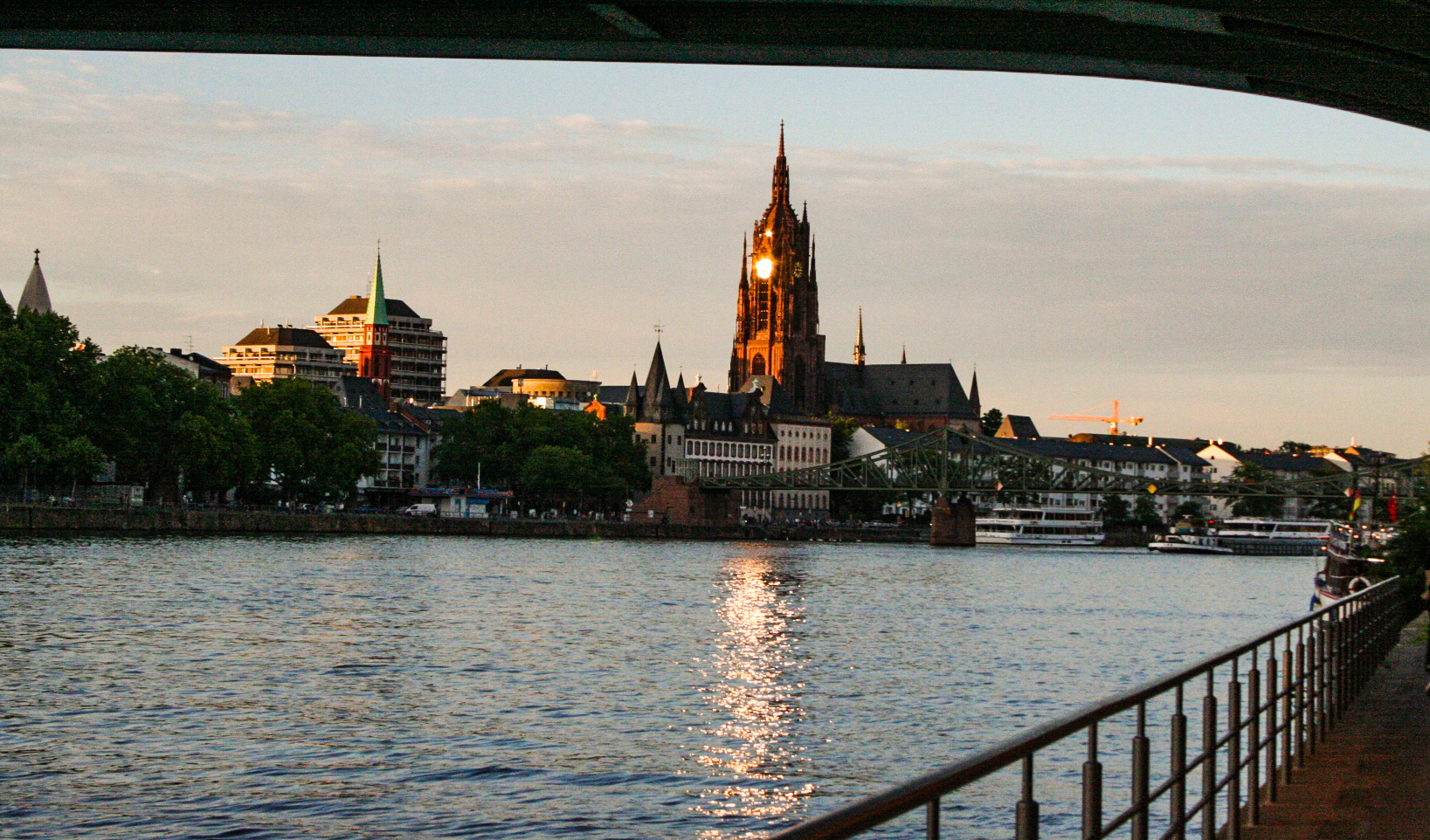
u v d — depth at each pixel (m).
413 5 22.58
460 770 44.00
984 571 174.12
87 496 170.38
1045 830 34.16
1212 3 21.55
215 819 37.88
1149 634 92.81
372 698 56.69
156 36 23.03
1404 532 69.12
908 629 91.31
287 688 58.44
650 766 45.12
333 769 43.72
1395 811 19.73
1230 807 17.56
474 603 98.56
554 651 73.31
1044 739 9.89
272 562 129.25
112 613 82.00
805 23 23.41
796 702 58.38
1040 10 21.89
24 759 43.97
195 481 185.00
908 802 8.01
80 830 36.66
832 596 120.81
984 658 75.44
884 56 24.25
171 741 47.12
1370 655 32.97
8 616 78.62
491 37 23.20
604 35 23.09
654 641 79.62
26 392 155.25
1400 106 27.23
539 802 40.47
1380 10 21.08
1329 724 26.17
